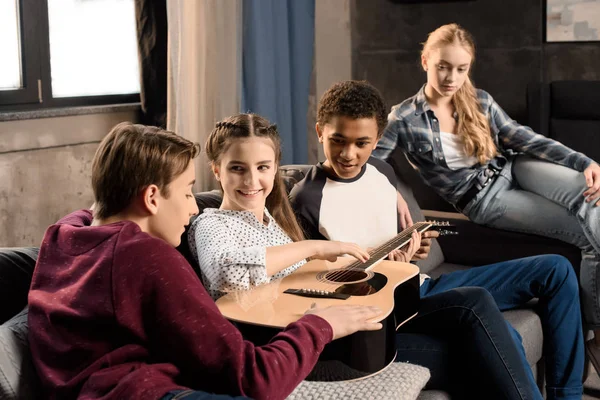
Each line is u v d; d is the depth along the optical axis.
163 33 3.71
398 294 1.75
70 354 1.23
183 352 1.23
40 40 3.41
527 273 2.26
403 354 1.87
